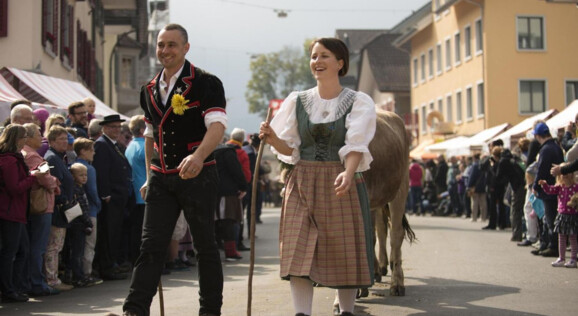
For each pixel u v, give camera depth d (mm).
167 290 9055
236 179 12648
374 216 8477
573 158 10883
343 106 5535
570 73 40500
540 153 11852
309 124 5543
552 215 11789
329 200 5457
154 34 49875
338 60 5625
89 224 9398
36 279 8703
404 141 8336
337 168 5496
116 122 10453
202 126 5820
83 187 9719
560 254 10930
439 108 48688
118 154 10469
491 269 10508
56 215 9102
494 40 40094
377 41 61625
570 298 7973
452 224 21516
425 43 50969
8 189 8117
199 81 5797
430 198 29312
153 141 6086
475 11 41750
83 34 26484
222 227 12648
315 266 5391
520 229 15203
